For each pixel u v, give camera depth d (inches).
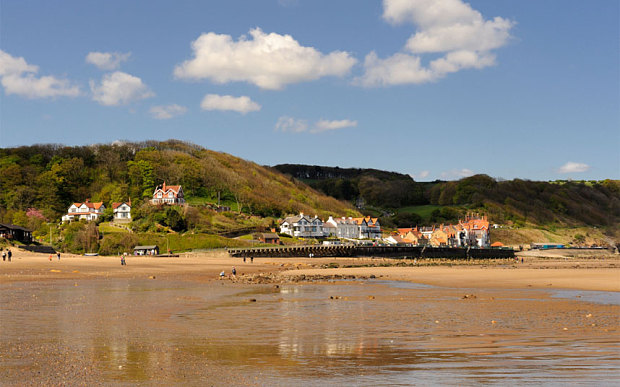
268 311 1478.8
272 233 7170.3
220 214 7775.6
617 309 1518.2
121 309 1476.4
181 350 933.2
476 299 1813.5
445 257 6560.0
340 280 2854.3
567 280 2647.6
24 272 2869.1
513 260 6476.4
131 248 5974.4
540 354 890.1
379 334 1106.7
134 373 765.9
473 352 912.3
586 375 740.0
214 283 2536.9
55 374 756.6
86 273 3002.0
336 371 780.0
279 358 871.1
